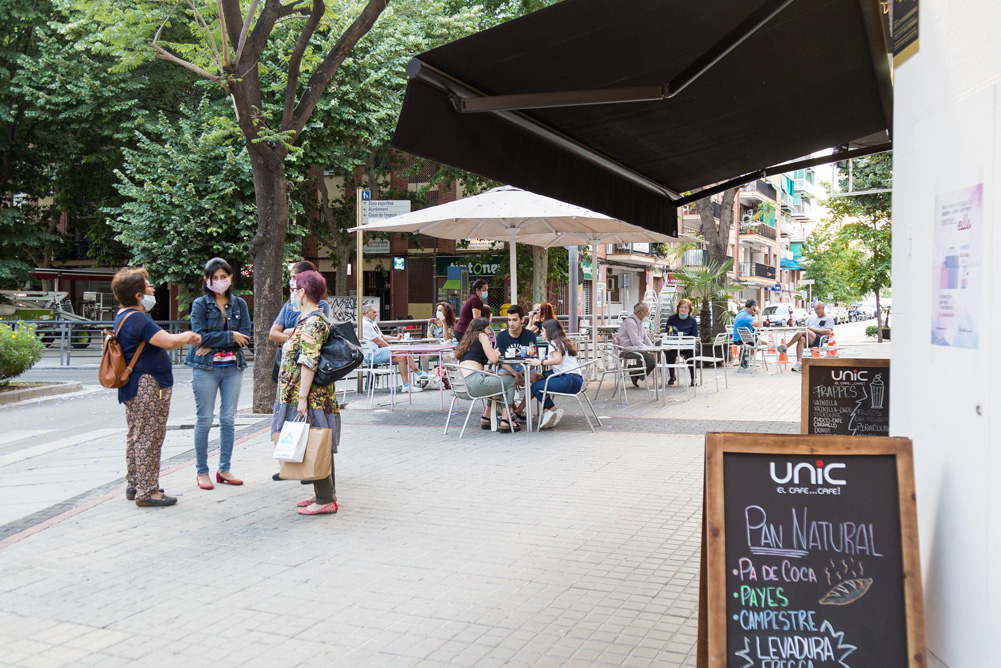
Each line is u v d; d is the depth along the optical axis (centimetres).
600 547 559
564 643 405
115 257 3747
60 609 462
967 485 265
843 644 276
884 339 3953
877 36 412
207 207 2486
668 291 2597
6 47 2706
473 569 518
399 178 3206
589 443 953
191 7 1094
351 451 918
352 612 451
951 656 275
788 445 288
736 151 569
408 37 2589
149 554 560
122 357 667
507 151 443
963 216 268
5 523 645
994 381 248
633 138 507
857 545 281
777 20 385
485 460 859
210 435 1045
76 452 956
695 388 1580
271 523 631
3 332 1625
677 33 367
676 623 429
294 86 1192
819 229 3466
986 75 256
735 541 285
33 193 3131
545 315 1381
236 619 445
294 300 772
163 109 2850
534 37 354
